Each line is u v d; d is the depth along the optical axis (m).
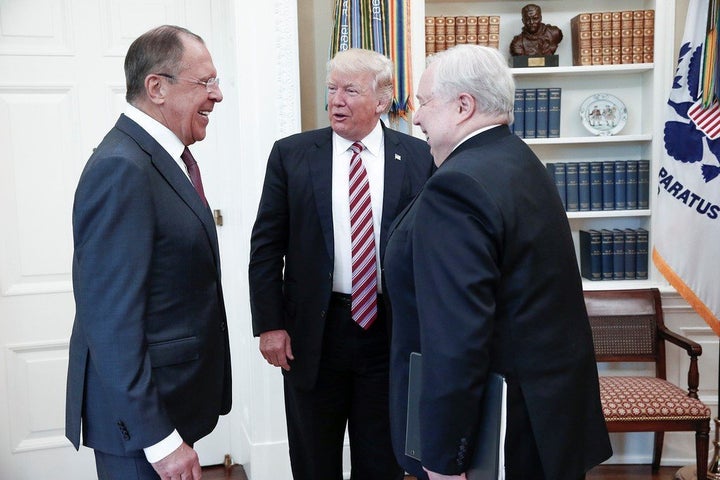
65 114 3.15
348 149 2.37
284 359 2.41
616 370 3.51
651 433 3.52
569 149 3.67
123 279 1.59
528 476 1.52
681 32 3.46
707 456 2.99
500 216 1.46
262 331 2.40
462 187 1.47
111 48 3.19
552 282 1.55
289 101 3.15
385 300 2.28
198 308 1.79
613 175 3.53
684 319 3.46
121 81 3.21
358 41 3.12
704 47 3.11
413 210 1.71
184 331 1.75
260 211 2.45
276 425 3.26
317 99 3.45
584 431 1.58
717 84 3.09
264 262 2.43
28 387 3.18
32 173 3.12
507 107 1.62
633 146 3.66
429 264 1.48
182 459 1.66
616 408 2.97
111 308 1.59
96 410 1.70
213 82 1.85
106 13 3.17
